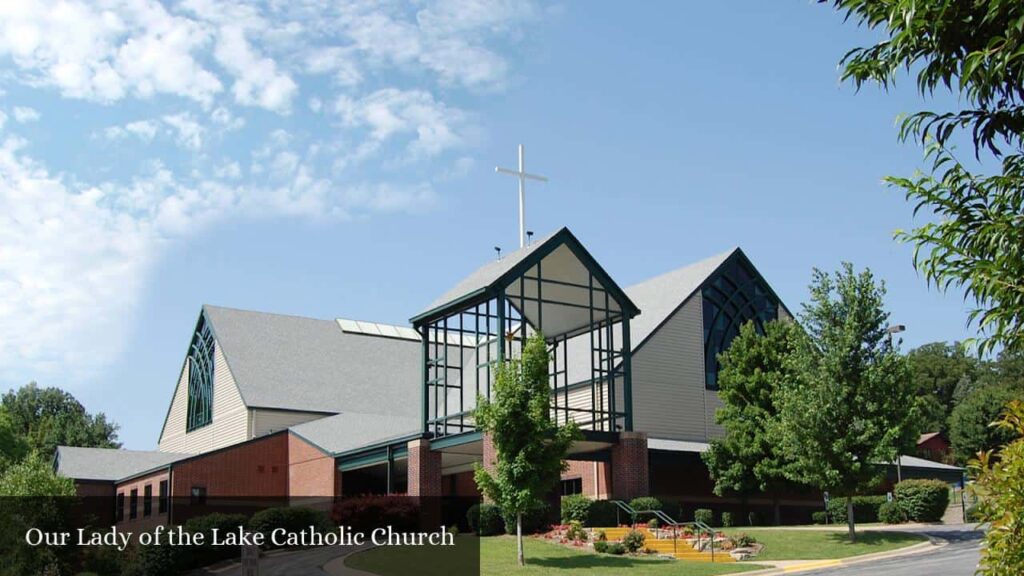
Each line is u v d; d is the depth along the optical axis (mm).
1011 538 7887
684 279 49219
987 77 7555
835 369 31656
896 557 28188
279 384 57344
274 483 48000
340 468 43969
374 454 41625
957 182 7996
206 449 59844
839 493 31594
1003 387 75062
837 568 26234
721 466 39500
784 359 35094
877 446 30672
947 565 24656
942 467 50500
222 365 59188
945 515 43656
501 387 28172
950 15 7676
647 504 35000
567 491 41719
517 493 27359
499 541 31672
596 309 38188
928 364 92062
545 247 36625
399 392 60594
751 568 26859
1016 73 7734
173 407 66750
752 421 39312
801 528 36875
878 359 31906
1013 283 7648
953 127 8164
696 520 37562
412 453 37781
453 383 55781
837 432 31500
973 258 7953
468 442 35969
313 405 56688
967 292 8016
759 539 32562
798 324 33312
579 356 46469
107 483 52156
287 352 60719
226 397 58062
